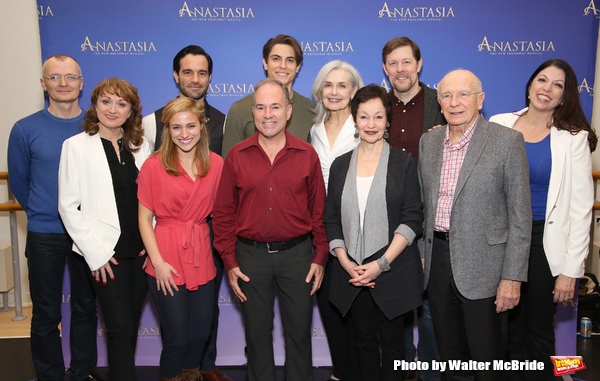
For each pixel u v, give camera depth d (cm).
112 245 208
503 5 282
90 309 245
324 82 228
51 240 229
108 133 213
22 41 349
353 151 208
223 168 204
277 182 197
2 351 296
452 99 181
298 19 287
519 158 178
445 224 190
